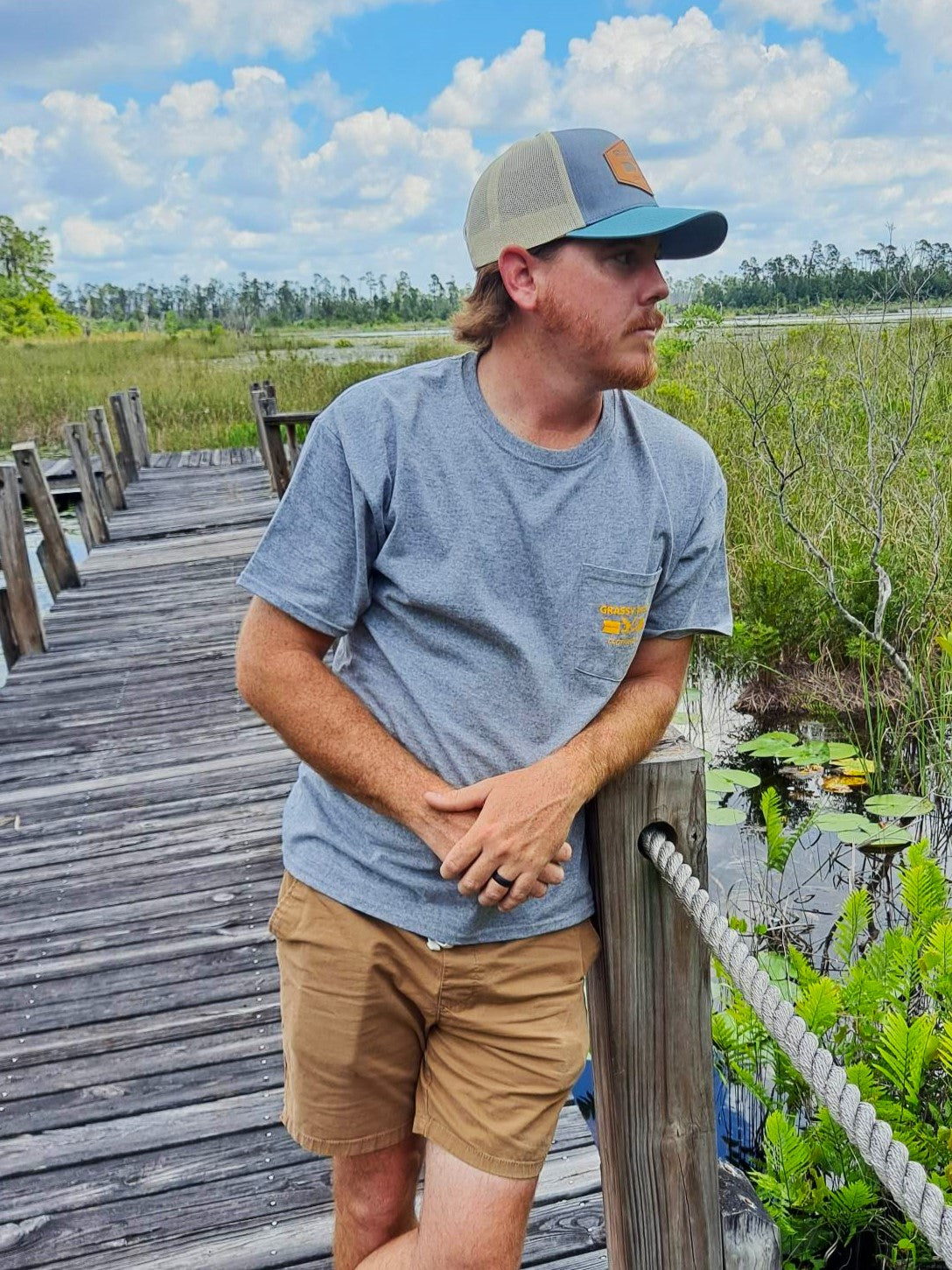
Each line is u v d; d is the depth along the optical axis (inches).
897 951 98.8
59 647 241.0
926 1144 85.0
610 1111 60.7
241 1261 82.3
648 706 55.1
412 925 53.3
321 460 51.6
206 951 122.3
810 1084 46.0
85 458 343.3
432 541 50.7
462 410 50.9
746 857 153.9
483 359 52.1
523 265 48.9
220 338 1593.3
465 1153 54.4
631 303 48.5
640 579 51.6
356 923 54.8
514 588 51.0
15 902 135.4
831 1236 89.3
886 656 205.9
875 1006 95.8
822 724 196.1
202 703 201.3
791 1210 90.4
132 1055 105.9
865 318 290.8
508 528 50.4
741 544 249.0
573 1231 83.4
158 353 1251.8
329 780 53.3
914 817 161.3
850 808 166.7
